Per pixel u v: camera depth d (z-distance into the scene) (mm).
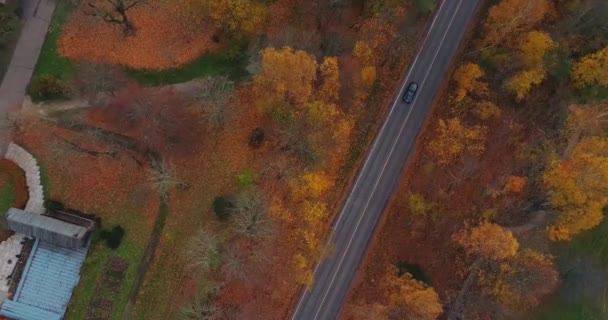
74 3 68188
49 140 65938
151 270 67438
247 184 69812
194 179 69000
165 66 68312
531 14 67812
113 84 67000
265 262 70688
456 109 77188
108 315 65875
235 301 70062
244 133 70562
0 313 62219
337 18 73812
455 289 75062
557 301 78750
